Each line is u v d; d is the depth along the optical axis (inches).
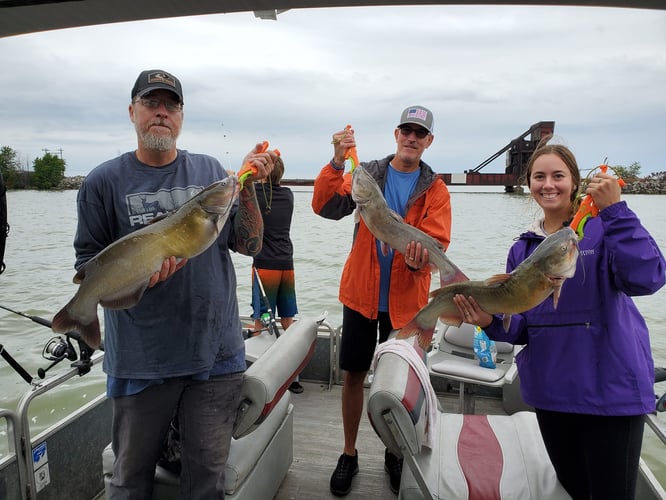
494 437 113.3
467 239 660.7
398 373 100.4
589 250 84.7
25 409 107.4
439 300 89.2
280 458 130.3
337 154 120.8
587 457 85.9
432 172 127.9
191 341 93.9
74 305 79.7
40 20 82.5
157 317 92.4
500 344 176.9
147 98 90.7
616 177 79.2
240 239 98.7
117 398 95.9
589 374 83.4
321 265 516.1
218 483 97.3
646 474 105.7
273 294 213.0
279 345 118.0
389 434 97.0
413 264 111.0
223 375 99.8
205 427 96.8
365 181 109.0
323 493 131.7
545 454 105.0
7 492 105.4
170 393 95.5
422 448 107.3
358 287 127.2
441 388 197.9
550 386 86.7
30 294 428.1
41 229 846.5
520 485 97.3
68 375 116.4
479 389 197.2
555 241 75.7
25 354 287.0
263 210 207.3
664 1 71.9
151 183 95.2
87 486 127.9
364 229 126.6
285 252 213.6
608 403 81.6
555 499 93.1
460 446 109.8
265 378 103.3
